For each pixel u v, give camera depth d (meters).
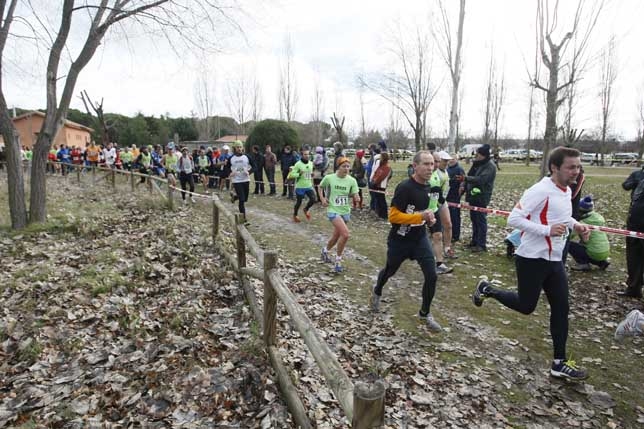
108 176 16.67
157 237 7.11
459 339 4.20
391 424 2.91
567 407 3.19
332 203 6.10
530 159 43.84
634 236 4.77
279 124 24.55
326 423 2.85
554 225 3.24
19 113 45.56
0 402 3.04
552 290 3.46
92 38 8.44
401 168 27.25
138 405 2.97
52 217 8.82
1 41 7.88
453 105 14.59
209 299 4.71
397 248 4.36
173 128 57.78
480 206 7.23
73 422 2.78
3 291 4.84
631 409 3.18
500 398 3.28
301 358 3.59
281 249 7.33
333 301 5.01
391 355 3.82
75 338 3.84
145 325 4.09
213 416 2.87
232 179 9.63
